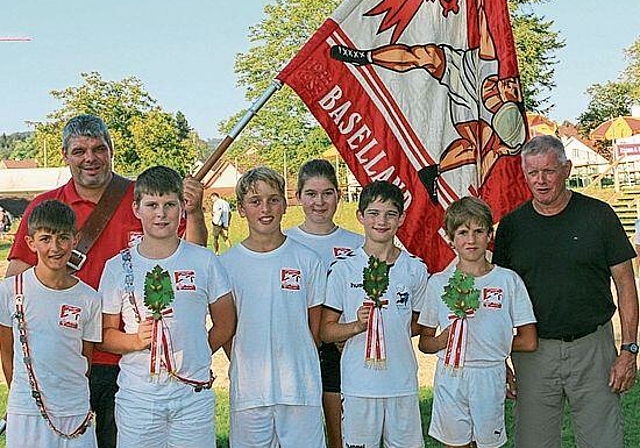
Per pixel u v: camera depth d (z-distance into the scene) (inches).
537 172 189.9
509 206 223.6
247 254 194.1
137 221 202.2
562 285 193.0
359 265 198.5
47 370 173.9
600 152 2249.0
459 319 190.4
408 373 194.2
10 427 174.1
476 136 222.5
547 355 196.1
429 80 217.3
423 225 216.8
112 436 196.9
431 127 217.6
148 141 1909.4
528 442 200.8
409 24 216.5
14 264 194.9
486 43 223.9
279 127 1828.2
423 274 200.5
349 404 193.9
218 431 277.6
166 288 171.0
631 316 194.7
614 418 196.2
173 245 182.4
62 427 175.3
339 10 211.9
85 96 1956.2
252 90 1845.5
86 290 179.9
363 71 213.6
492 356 193.8
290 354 190.1
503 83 224.4
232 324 187.2
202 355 178.5
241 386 189.3
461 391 193.9
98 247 200.5
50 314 175.0
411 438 194.2
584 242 192.1
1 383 362.6
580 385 195.3
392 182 215.3
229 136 206.4
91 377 195.0
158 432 174.7
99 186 200.5
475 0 222.7
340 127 213.0
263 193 192.2
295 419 189.6
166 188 178.1
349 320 196.4
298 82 209.5
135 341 174.9
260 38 1841.8
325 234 224.7
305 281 194.9
